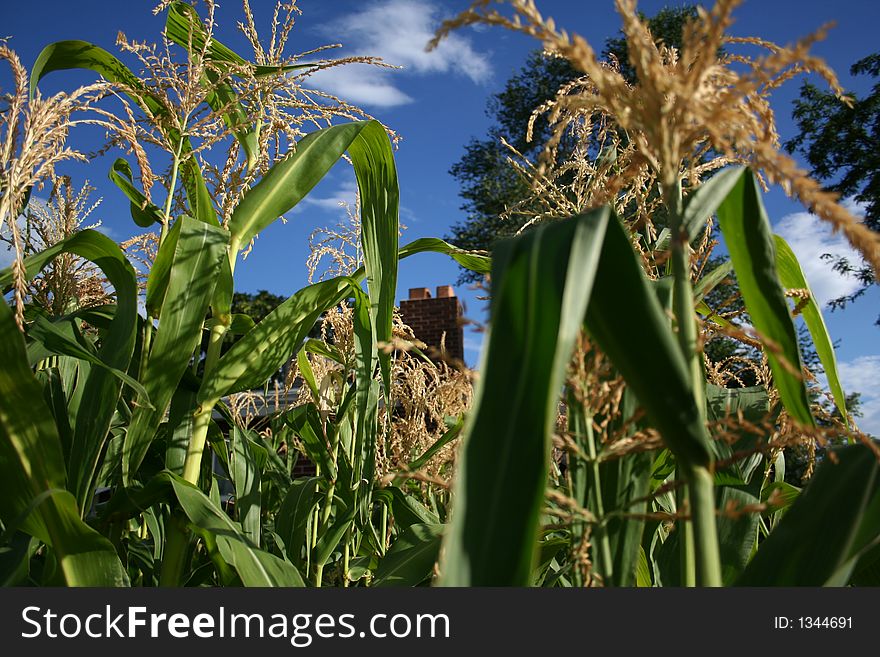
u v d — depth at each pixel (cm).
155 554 212
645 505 103
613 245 76
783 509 183
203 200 207
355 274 224
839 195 65
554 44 81
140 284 234
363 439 214
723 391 171
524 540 61
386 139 227
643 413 90
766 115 97
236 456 202
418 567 168
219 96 238
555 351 64
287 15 237
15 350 130
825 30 76
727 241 105
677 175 87
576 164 181
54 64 218
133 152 183
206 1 212
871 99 1639
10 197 145
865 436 86
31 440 133
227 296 201
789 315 101
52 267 222
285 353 196
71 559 135
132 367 214
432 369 278
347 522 221
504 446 64
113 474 201
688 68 85
